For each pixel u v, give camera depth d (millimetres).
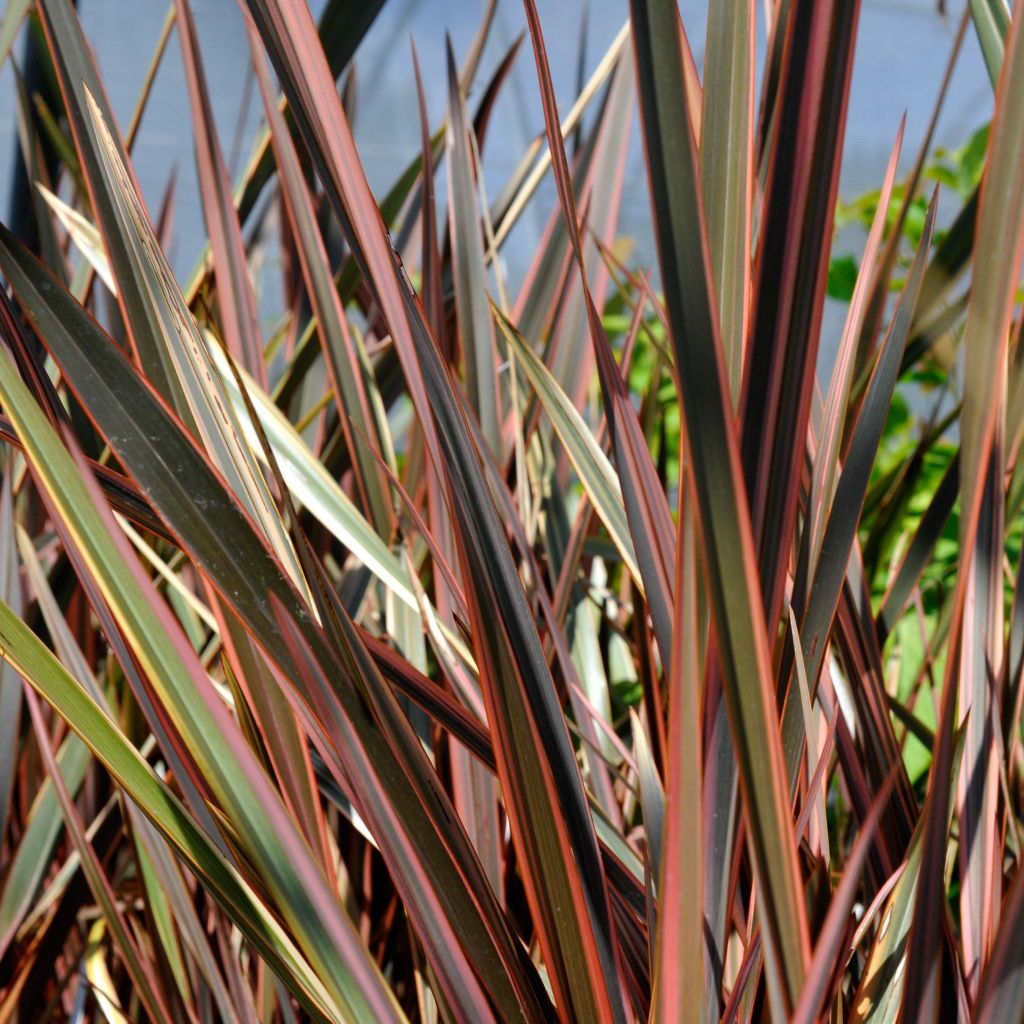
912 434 6082
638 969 1938
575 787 1829
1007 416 1961
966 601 1976
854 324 1889
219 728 1773
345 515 2207
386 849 1772
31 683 1764
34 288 1708
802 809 1835
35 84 3258
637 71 1580
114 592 1753
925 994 1702
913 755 4016
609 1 6809
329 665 1740
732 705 1608
